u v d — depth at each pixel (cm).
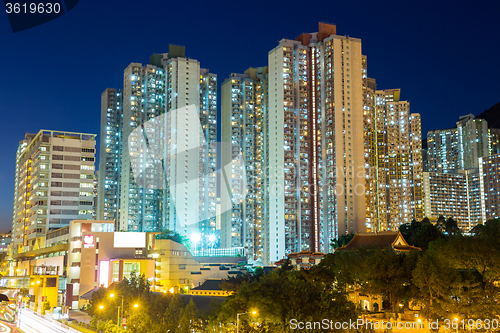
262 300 7144
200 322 8781
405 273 9594
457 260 9081
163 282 18112
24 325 12162
